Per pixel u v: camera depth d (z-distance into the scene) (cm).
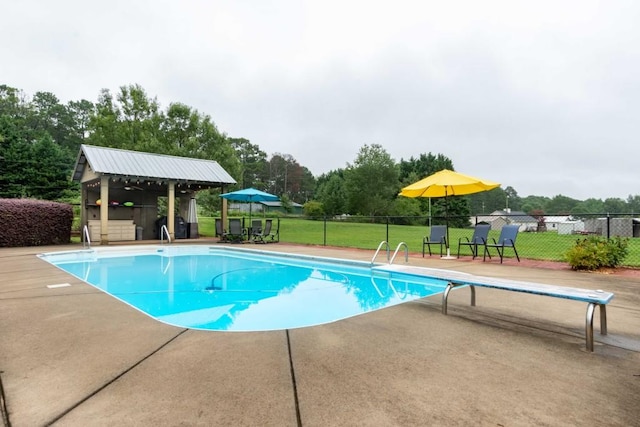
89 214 1559
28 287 534
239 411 192
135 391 213
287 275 769
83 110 6481
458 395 212
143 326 345
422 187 950
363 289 616
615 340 314
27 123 5472
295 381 228
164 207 2098
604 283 581
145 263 948
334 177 5066
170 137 2211
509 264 840
